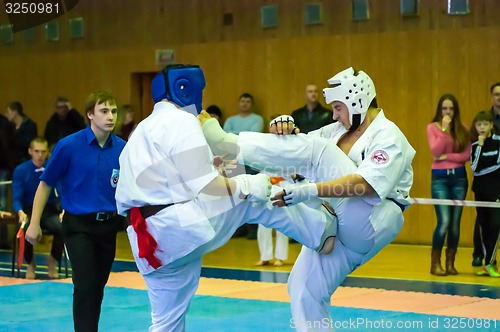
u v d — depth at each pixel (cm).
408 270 1071
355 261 519
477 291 899
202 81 502
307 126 1296
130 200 486
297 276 527
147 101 1608
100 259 619
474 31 1300
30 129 1434
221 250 1306
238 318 747
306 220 491
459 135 1041
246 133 501
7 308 813
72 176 614
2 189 1338
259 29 1477
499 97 1066
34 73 1698
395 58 1359
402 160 499
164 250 479
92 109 616
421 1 1334
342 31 1403
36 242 629
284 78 1455
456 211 1034
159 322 504
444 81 1324
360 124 514
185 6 1538
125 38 1599
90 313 586
